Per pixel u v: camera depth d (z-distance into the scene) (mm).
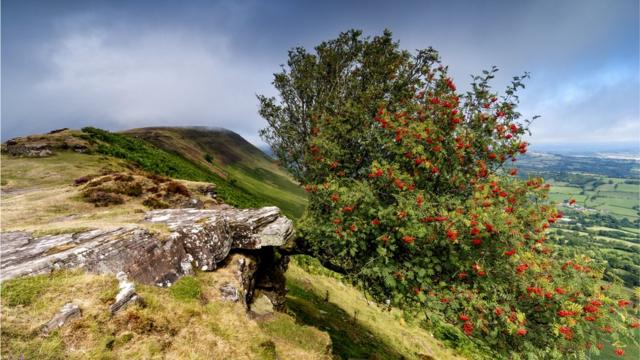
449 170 15719
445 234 12961
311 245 18484
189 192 27578
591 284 12844
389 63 21719
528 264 12695
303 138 22516
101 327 8672
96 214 16875
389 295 15570
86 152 41281
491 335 12594
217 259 14438
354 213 14852
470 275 13492
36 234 11875
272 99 23078
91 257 10531
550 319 12844
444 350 36281
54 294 8867
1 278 8758
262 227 17312
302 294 30219
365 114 18578
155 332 9477
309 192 18344
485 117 15805
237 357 10273
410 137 14945
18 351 7246
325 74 23703
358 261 16594
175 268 12367
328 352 14492
